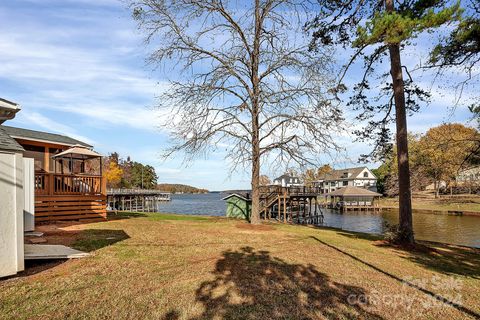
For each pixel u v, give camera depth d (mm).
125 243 8258
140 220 14719
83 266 5852
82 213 13102
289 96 12797
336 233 13242
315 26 11453
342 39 11406
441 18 6238
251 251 7957
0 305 3945
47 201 11922
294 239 10484
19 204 5168
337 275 6008
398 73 10523
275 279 5535
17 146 5188
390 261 7664
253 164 14312
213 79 13062
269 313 4078
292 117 12914
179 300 4398
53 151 15734
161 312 3973
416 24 6582
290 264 6691
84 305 4090
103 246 7719
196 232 11164
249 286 5102
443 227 27609
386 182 43250
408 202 10414
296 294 4824
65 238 8586
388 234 10594
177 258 6855
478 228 26766
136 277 5355
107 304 4152
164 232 10758
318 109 12336
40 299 4211
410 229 10336
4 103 4934
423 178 32719
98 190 13883
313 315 4074
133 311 3971
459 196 48531
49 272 5434
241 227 13203
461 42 6254
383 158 13383
